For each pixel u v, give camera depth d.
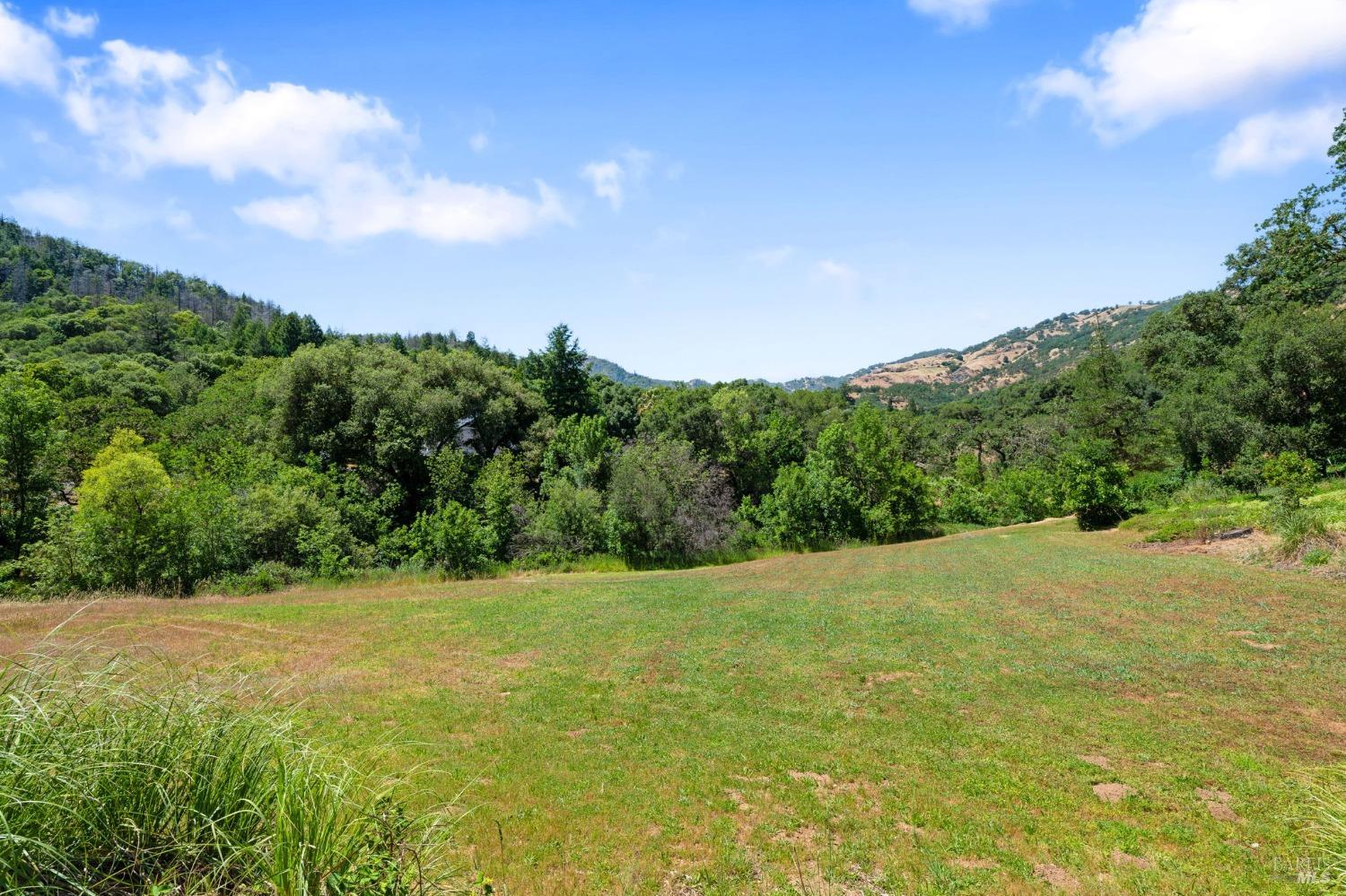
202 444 37.41
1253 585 12.16
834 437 34.38
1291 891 4.33
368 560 25.62
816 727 7.59
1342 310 25.95
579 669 10.33
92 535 20.39
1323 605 10.51
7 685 3.30
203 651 11.75
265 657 11.32
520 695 9.07
